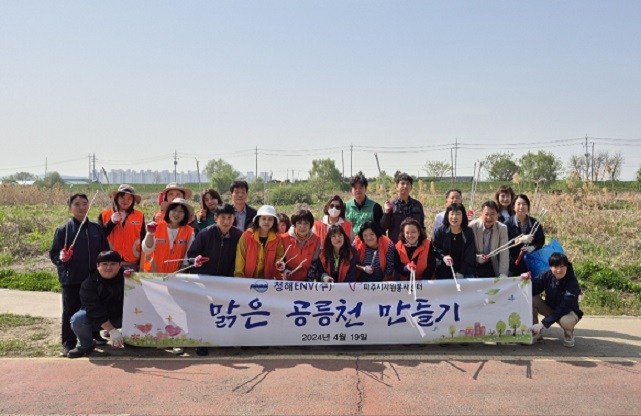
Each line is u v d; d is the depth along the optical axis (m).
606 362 5.86
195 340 6.13
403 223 6.53
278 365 5.75
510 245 7.07
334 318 6.20
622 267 11.51
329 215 7.17
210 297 6.16
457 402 4.82
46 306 8.53
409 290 6.23
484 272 6.83
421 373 5.51
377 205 7.96
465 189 37.28
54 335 6.91
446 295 6.27
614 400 4.88
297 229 6.36
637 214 19.61
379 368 5.66
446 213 6.57
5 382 5.30
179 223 6.57
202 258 6.21
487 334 6.25
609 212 20.48
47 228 17.92
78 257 6.14
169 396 4.94
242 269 6.39
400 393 5.00
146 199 41.19
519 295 6.27
